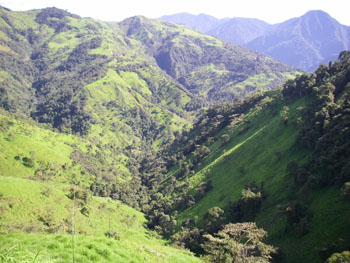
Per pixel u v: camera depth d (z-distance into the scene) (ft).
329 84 322.96
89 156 629.92
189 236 290.76
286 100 408.67
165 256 87.15
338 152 210.18
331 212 176.76
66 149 602.85
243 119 474.90
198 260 108.17
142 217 415.23
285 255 173.78
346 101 274.36
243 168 343.87
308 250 165.58
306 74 404.98
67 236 53.93
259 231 90.07
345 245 145.48
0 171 435.12
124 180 610.24
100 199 411.75
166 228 353.51
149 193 513.04
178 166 533.55
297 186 236.02
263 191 266.77
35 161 491.31
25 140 521.65
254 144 368.89
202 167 442.09
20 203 263.90
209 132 539.29
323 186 205.77
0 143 481.05
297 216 192.44
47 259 40.24
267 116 417.28
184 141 638.12
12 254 35.45
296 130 319.27
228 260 84.23
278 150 315.17
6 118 579.89
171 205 408.46
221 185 351.46
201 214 325.21
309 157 254.27
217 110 624.18
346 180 184.96
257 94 526.16
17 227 141.79
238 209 276.82
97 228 279.28
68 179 492.95
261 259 87.15
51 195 303.07
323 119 271.90
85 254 47.62
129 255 56.03
